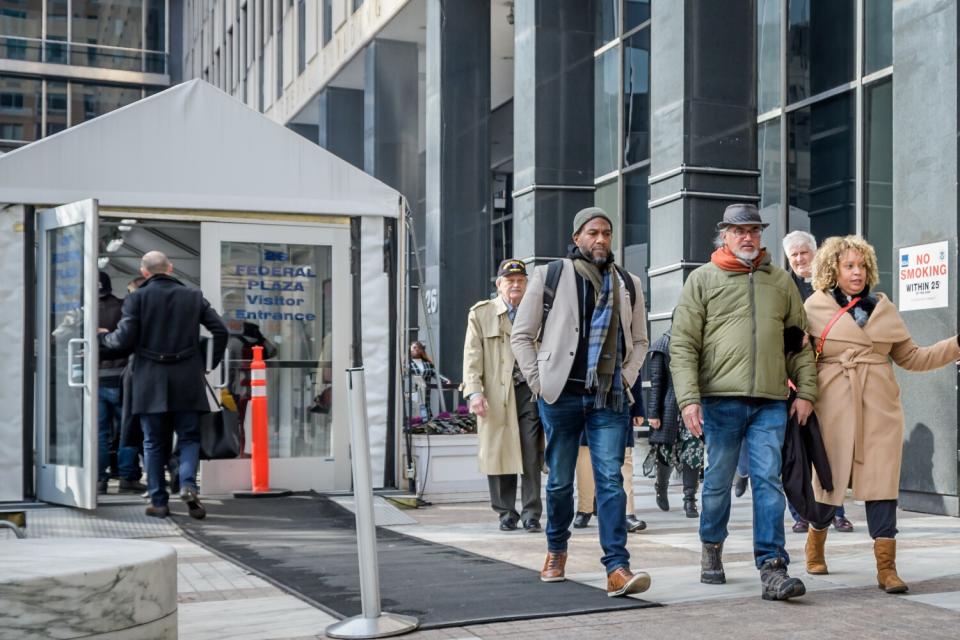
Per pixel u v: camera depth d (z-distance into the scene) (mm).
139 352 8602
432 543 7535
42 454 9352
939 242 9039
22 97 42281
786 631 4785
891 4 12281
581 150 16219
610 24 18891
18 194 9281
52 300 9305
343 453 10281
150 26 44375
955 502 8867
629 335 5684
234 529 8227
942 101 9023
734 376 5586
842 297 5965
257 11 38031
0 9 41906
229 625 5062
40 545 3926
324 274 10281
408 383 10172
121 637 3467
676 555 6973
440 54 20781
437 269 20562
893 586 5598
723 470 5789
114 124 9594
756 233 5680
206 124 9836
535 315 5727
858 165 12727
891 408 5816
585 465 8367
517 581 6016
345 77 29500
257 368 9883
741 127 12281
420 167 29172
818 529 6125
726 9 12234
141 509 9062
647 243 17609
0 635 3230
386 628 4828
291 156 10070
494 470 8047
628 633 4773
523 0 16375
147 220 9852
